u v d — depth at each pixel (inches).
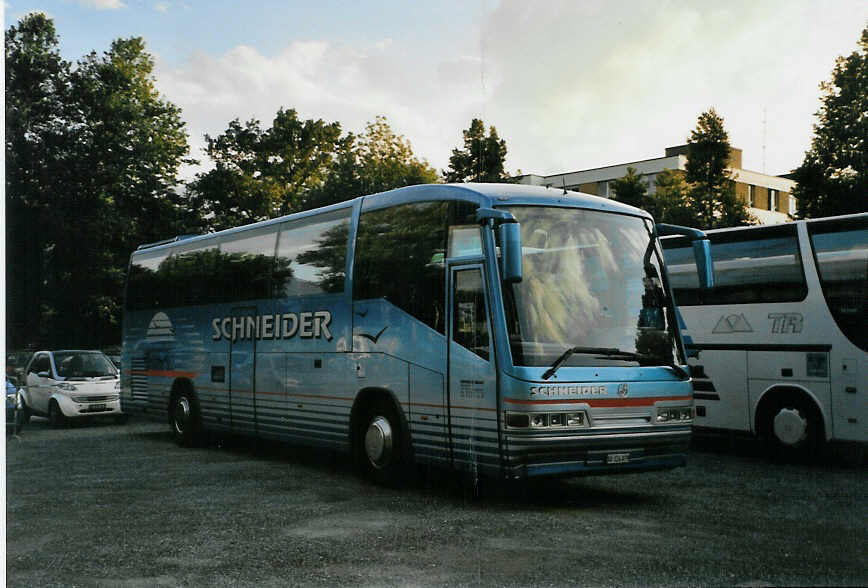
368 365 409.7
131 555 267.4
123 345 679.1
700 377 513.7
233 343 534.9
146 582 236.4
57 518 328.2
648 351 350.6
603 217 366.0
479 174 1485.0
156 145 1636.3
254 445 592.1
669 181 1978.3
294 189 2001.7
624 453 334.0
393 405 395.2
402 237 397.7
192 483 412.5
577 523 306.2
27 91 1505.9
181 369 594.2
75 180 1498.5
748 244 495.8
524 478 320.8
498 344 331.3
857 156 1066.7
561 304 339.9
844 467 451.2
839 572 234.5
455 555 259.4
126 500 366.3
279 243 500.1
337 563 252.5
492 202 348.5
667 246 542.9
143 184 1621.6
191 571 246.8
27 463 494.0
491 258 340.5
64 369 781.3
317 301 455.2
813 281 462.3
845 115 1082.7
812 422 459.8
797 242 472.1
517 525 303.4
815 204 1093.1
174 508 346.0
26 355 824.9
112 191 1578.5
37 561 262.2
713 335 507.5
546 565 245.8
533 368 323.3
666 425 345.1
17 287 1451.8
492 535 287.3
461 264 357.1
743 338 491.8
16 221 1459.2
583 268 351.6
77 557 266.2
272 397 491.5
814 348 458.0
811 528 294.4
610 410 331.6
